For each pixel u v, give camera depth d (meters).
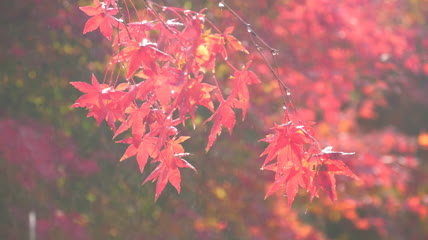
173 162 2.69
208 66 2.45
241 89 2.59
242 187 7.30
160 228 6.83
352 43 8.09
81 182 6.48
